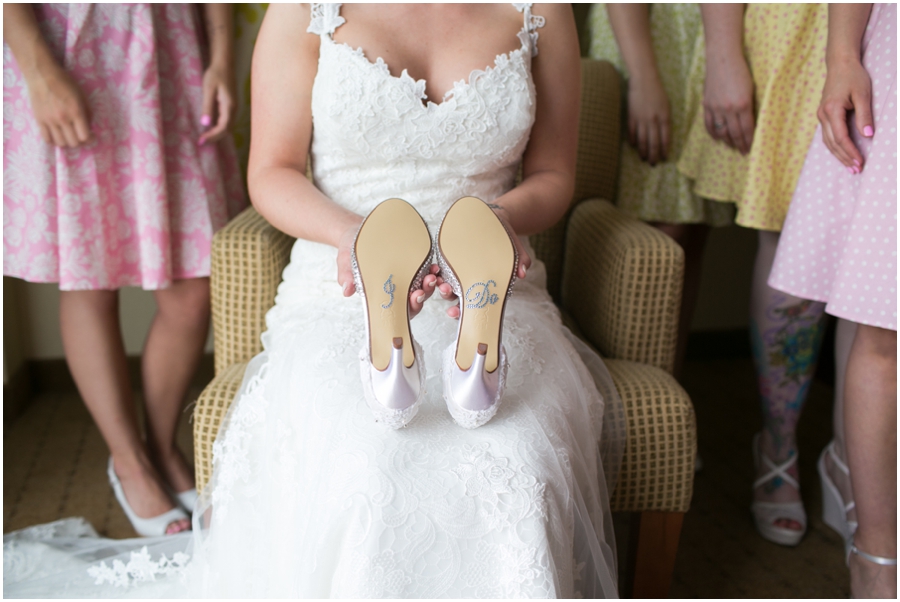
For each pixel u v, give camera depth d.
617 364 1.22
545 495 0.81
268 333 1.13
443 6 1.07
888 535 1.20
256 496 0.97
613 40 1.71
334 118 1.04
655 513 1.15
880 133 1.08
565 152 1.22
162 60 1.41
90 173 1.33
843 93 1.15
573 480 0.87
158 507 1.52
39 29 1.27
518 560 0.77
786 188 1.47
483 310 0.90
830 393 2.27
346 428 0.85
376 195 1.10
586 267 1.42
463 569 0.78
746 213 1.47
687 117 1.64
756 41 1.45
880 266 1.08
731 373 2.43
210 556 0.98
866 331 1.18
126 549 1.35
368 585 0.75
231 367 1.20
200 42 1.52
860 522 1.23
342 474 0.80
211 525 0.99
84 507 1.62
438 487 0.79
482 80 1.05
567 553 0.84
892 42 1.09
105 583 1.21
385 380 0.82
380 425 0.84
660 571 1.18
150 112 1.35
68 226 1.32
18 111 1.30
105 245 1.38
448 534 0.78
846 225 1.21
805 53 1.40
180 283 1.51
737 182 1.54
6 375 1.96
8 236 1.35
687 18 1.62
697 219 1.70
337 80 1.03
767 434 1.59
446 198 1.11
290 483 0.89
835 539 1.58
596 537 0.90
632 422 1.09
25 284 2.05
